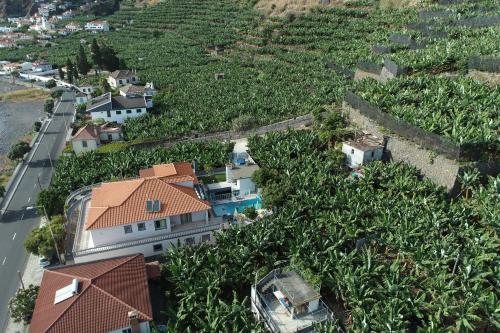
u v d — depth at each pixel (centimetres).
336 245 3891
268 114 8700
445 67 7181
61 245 4803
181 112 9244
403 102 5944
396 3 13538
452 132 4759
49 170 7606
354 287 3322
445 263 3459
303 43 13700
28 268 4856
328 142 6169
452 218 3953
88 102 10331
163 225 4497
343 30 13375
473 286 3269
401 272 3631
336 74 10512
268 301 3428
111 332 3191
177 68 13512
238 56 14338
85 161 6738
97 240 4325
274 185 4922
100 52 12912
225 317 3306
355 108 6378
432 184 4575
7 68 16375
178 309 3509
